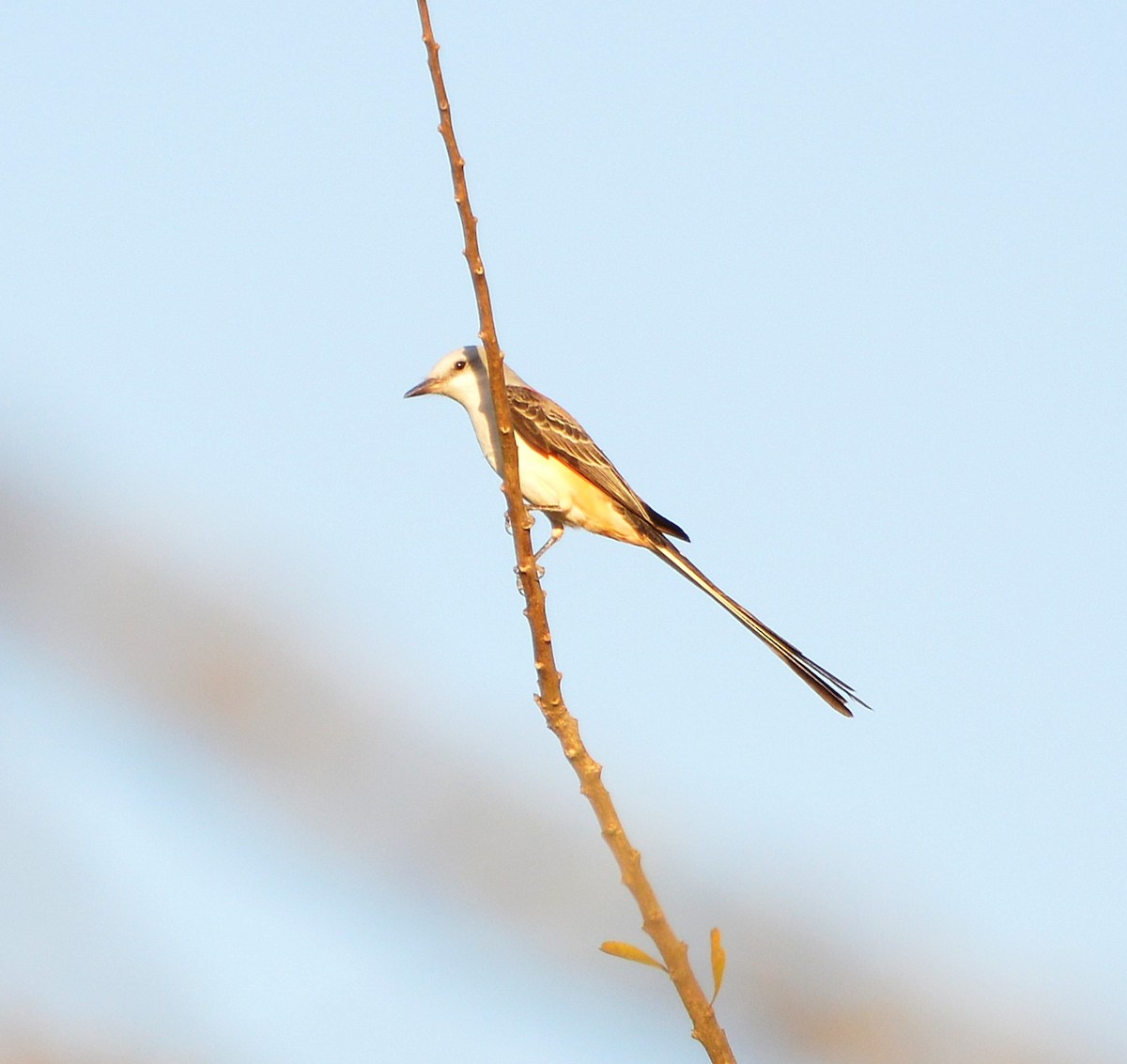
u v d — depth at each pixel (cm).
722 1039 592
